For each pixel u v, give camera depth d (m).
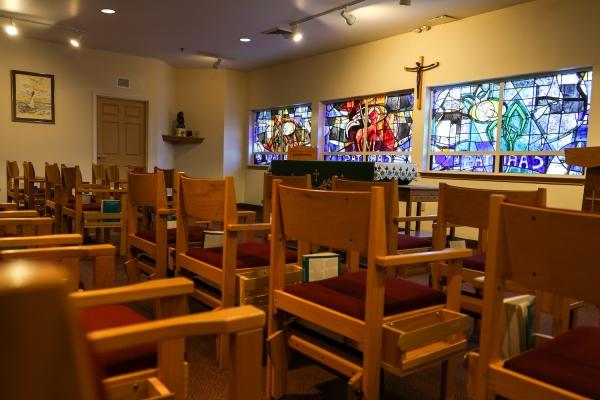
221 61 8.72
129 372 0.99
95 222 4.22
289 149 5.82
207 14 6.15
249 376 0.86
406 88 6.62
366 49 7.20
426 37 6.33
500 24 5.52
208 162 9.39
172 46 7.80
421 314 1.51
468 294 2.14
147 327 0.76
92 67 8.09
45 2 5.79
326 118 8.15
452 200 2.23
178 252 2.28
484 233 2.63
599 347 1.08
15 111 7.42
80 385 0.39
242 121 9.59
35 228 2.07
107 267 1.44
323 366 1.60
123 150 8.61
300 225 1.57
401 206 6.75
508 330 1.13
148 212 4.35
